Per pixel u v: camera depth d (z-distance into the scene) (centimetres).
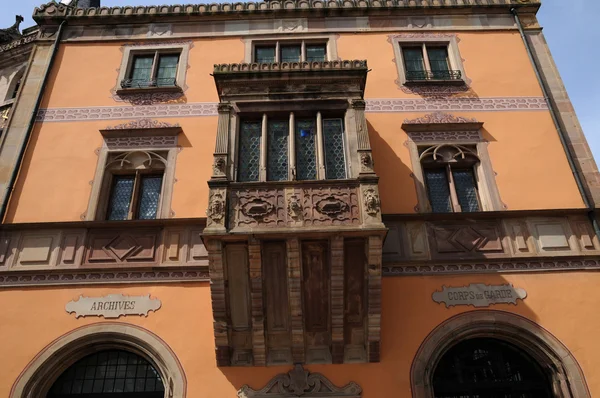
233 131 1041
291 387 923
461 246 1064
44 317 998
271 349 962
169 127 1241
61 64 1367
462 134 1238
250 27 1438
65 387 971
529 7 1459
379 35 1419
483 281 1032
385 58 1373
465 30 1429
